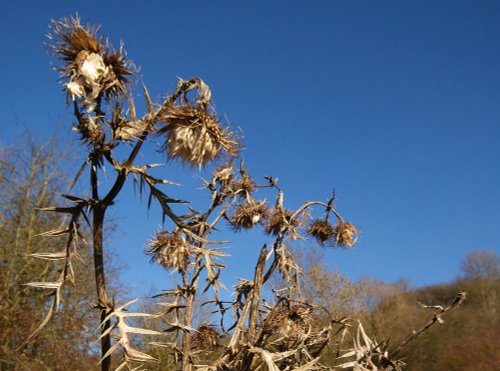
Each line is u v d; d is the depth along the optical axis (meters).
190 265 3.41
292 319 3.50
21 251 14.11
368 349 3.26
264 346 3.44
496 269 31.98
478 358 23.88
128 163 2.29
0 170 14.87
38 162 14.91
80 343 13.76
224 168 3.82
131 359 2.11
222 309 3.84
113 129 2.28
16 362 13.12
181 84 2.49
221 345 3.79
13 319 13.46
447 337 25.02
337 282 18.88
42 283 2.20
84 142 2.27
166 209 2.38
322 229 4.27
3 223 14.51
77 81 2.27
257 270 3.48
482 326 26.88
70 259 2.26
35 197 14.73
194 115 2.45
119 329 2.14
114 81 2.28
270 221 4.09
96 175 2.28
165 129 2.47
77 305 14.01
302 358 3.54
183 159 2.46
